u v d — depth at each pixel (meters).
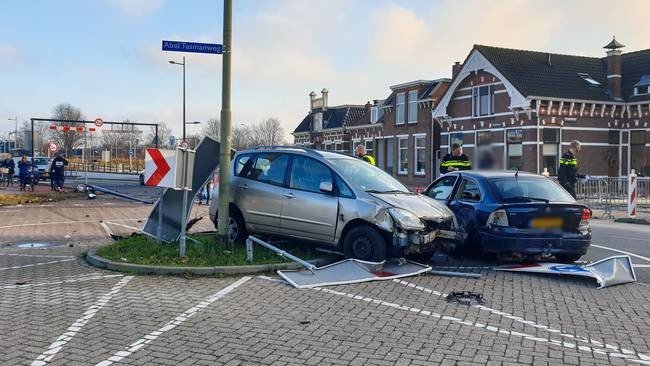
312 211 8.28
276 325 5.37
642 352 4.73
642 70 27.28
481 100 28.22
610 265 7.54
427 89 33.38
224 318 5.59
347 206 7.95
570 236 7.98
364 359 4.48
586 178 16.09
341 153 9.32
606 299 6.46
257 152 9.40
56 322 5.46
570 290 6.88
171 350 4.67
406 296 6.49
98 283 7.14
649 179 17.86
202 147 9.45
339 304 6.12
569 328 5.36
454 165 13.02
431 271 7.77
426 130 32.62
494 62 26.77
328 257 8.30
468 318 5.65
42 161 43.81
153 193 25.73
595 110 26.34
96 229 12.76
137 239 9.77
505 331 5.24
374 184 8.45
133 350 4.67
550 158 25.48
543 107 25.19
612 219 16.38
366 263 7.61
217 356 4.54
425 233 7.73
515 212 7.98
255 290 6.73
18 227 13.09
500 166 13.37
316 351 4.66
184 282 7.16
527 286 7.07
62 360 4.44
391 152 36.78
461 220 8.72
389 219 7.59
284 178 8.83
